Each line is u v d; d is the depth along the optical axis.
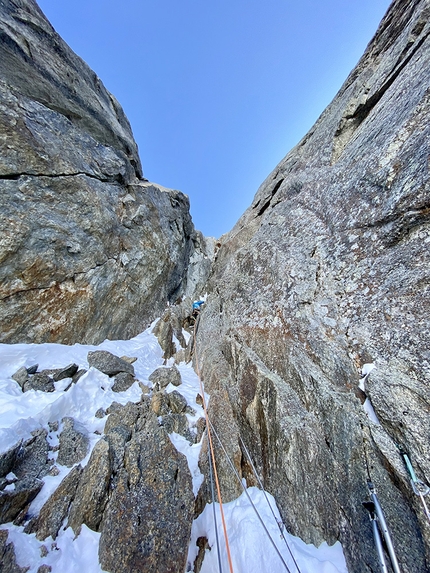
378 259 4.62
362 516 3.29
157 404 5.73
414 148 4.32
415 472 3.00
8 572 3.02
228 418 5.35
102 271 8.64
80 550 3.42
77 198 8.28
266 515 3.89
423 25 5.84
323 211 6.34
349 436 3.76
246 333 6.59
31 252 6.71
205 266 19.95
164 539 3.54
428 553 2.71
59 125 8.61
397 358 3.71
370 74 7.45
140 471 4.18
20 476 3.90
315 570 3.17
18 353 5.94
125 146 12.08
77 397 5.54
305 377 4.69
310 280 5.68
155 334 10.27
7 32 7.79
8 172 6.71
